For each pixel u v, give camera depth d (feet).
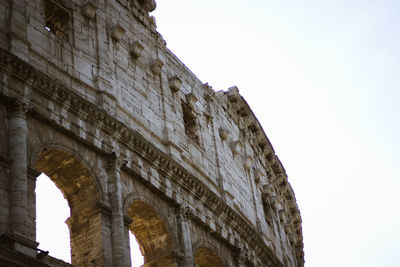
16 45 157.58
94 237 155.84
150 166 179.63
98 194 160.35
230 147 239.30
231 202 217.36
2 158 140.46
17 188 139.13
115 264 153.89
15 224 135.03
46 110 155.84
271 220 256.93
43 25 168.96
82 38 179.83
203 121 225.35
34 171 145.69
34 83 154.92
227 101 252.83
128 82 189.26
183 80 222.48
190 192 191.01
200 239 189.37
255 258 216.33
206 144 219.82
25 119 149.38
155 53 210.79
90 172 160.86
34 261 129.18
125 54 194.39
